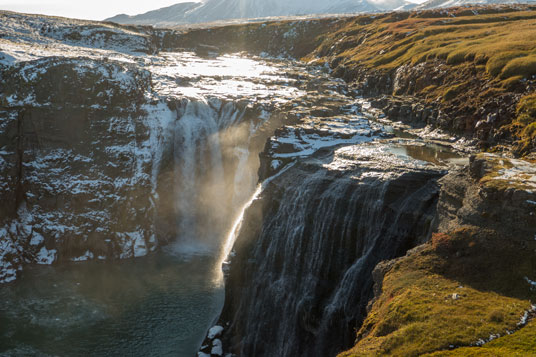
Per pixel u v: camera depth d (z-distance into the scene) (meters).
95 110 51.94
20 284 44.38
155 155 54.91
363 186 31.25
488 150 41.94
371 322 19.11
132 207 51.50
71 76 51.34
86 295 42.59
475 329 15.83
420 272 20.44
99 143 52.06
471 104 49.44
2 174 47.56
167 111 58.19
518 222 19.25
